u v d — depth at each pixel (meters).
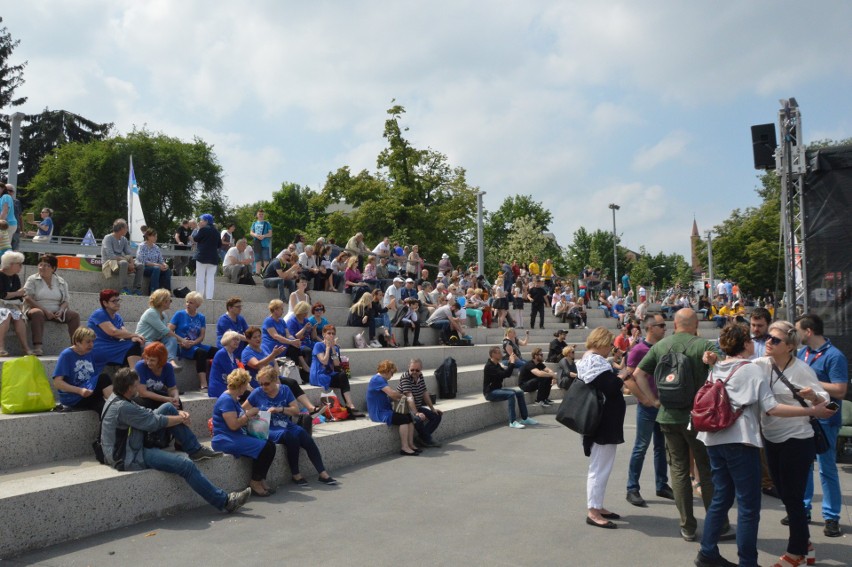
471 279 24.67
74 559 4.91
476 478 7.77
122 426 6.03
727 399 4.53
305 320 10.98
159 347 7.12
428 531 5.65
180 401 7.48
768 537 5.49
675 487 5.49
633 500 6.52
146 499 5.93
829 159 8.41
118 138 48.91
